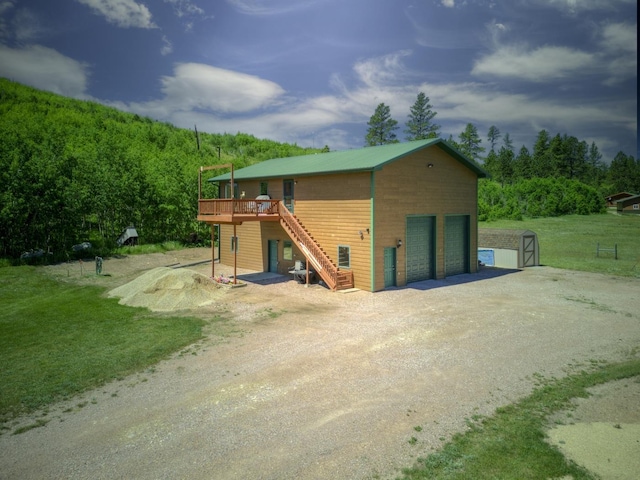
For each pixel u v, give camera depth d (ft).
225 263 98.84
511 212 236.02
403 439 25.68
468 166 82.58
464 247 84.84
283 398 31.09
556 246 128.47
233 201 71.20
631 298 61.98
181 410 29.45
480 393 31.76
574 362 37.86
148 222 128.16
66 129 232.73
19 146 102.01
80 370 36.06
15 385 33.22
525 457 23.67
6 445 25.32
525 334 45.55
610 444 25.03
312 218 76.59
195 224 130.21
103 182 116.16
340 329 47.37
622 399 30.71
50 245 103.76
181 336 44.80
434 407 29.63
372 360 38.17
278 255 84.48
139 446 25.18
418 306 57.77
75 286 72.74
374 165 65.36
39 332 46.55
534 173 387.96
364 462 23.48
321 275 69.82
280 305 58.59
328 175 73.26
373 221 66.59
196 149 279.08
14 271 84.69
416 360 38.11
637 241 139.44
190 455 24.29
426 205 75.51
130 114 360.69
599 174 479.82
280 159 106.01
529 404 29.94
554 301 60.29
